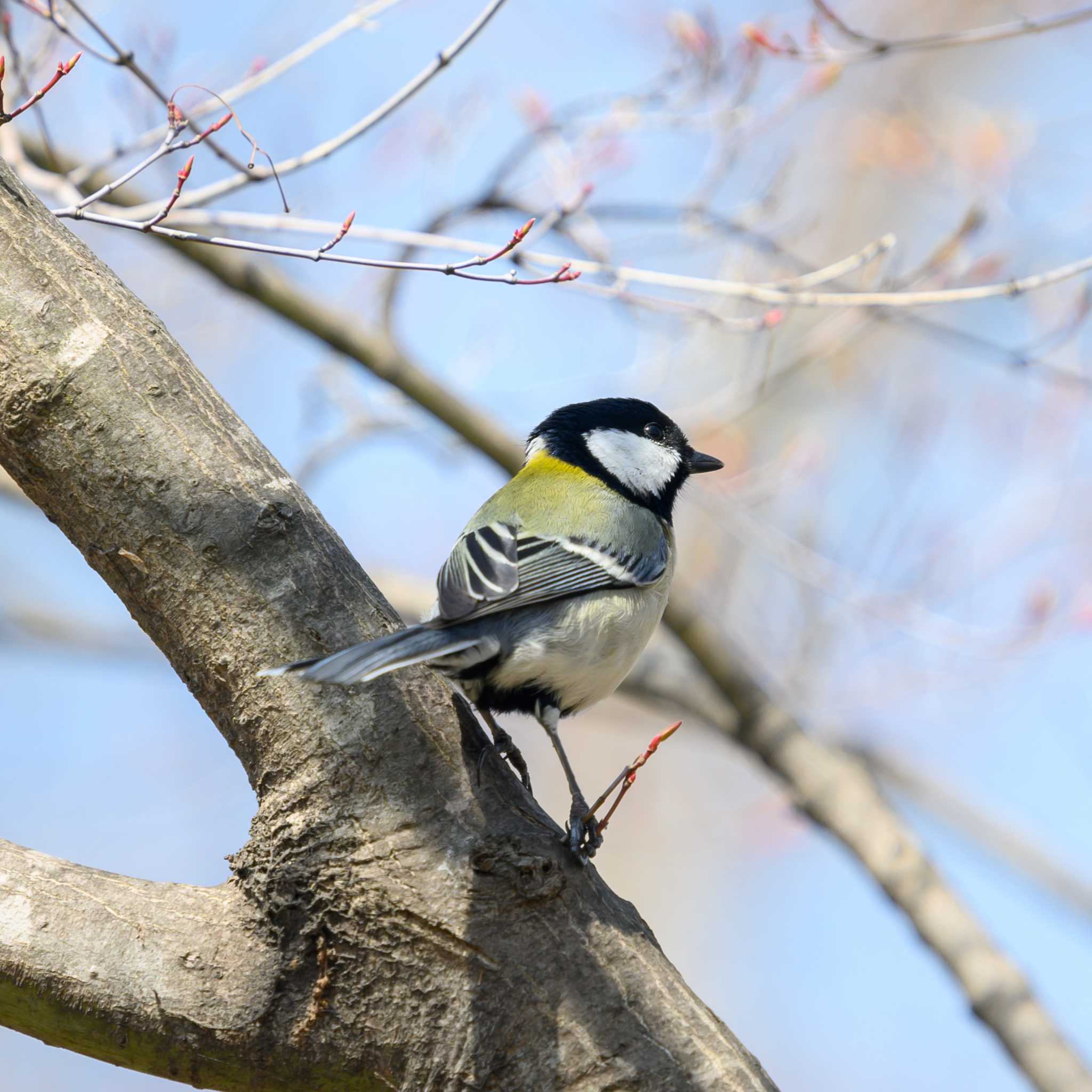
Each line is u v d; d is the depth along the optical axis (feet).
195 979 19.17
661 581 28.68
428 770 20.21
